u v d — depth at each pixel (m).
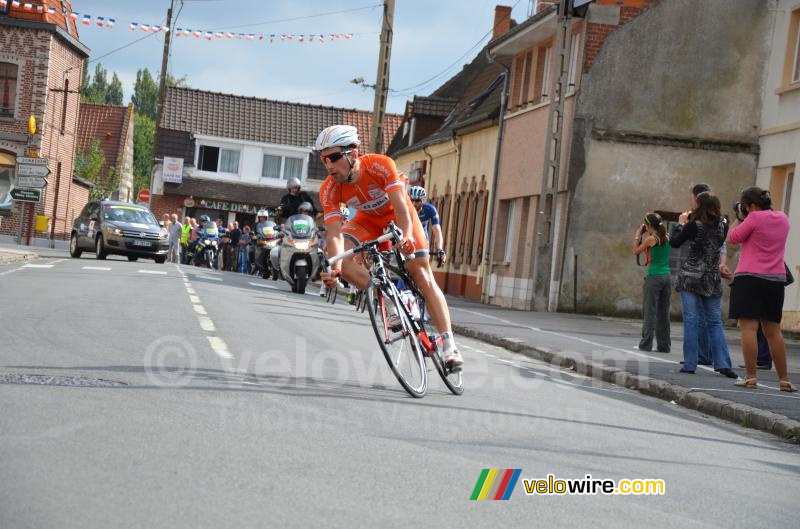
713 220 14.14
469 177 40.34
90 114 82.31
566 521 5.50
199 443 6.56
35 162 46.06
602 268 28.20
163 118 75.12
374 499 5.55
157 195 73.25
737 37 28.19
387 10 36.78
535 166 31.92
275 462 6.21
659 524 5.65
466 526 5.21
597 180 28.17
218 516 4.97
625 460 7.46
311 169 76.19
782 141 26.91
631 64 28.17
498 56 36.78
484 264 36.59
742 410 10.75
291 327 15.30
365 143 77.00
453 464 6.62
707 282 14.04
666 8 28.16
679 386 12.44
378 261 9.43
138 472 5.70
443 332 9.81
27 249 40.81
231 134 75.25
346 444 6.93
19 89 54.75
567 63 28.23
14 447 6.06
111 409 7.45
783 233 12.82
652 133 28.16
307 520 5.03
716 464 7.81
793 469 8.08
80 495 5.16
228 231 52.06
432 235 15.29
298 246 26.16
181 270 32.78
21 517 4.73
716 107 28.12
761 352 15.71
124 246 36.38
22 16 54.50
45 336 11.70
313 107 78.75
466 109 45.66
